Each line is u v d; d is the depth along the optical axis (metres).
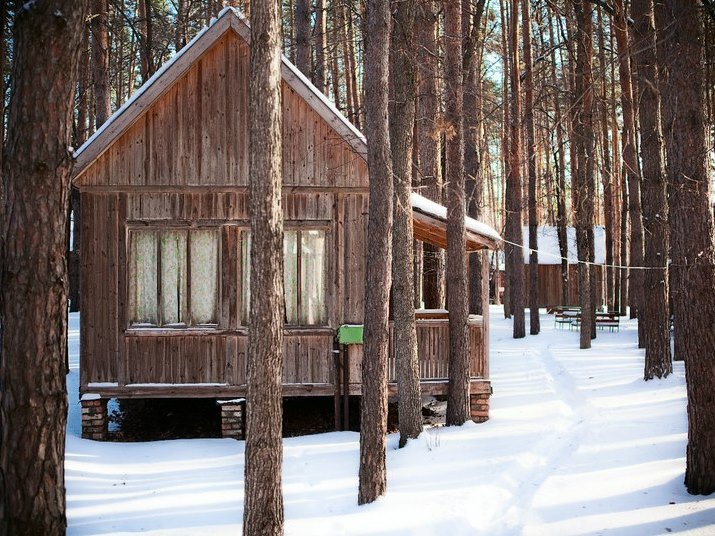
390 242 9.38
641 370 17.84
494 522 8.07
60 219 7.05
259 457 7.02
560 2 21.28
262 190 7.04
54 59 6.85
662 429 11.73
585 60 19.69
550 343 25.61
